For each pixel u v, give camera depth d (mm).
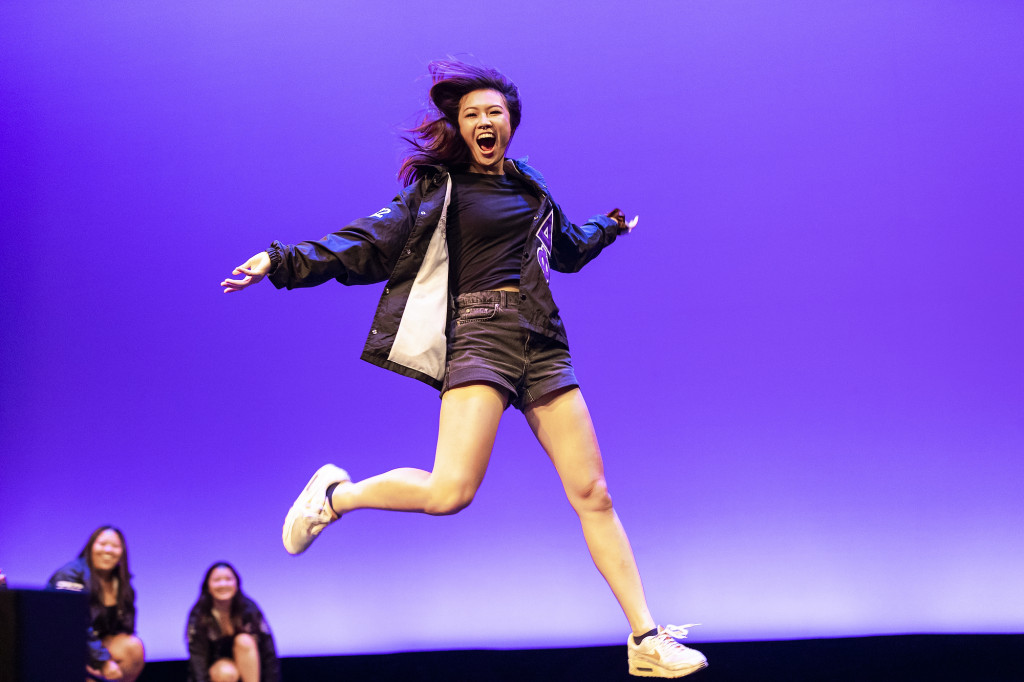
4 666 1035
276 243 1997
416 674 2664
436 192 2191
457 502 2025
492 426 2062
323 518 2168
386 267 2137
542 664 2793
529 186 2297
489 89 2236
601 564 2168
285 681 2596
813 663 2576
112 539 2406
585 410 2176
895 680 2213
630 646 2148
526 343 2129
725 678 2287
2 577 2270
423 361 2105
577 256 2457
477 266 2170
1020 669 2385
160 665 3223
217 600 2232
